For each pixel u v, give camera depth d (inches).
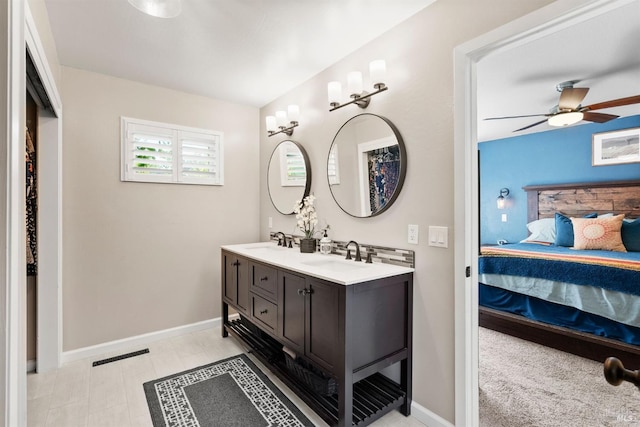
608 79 109.7
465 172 61.3
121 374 86.8
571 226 161.6
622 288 95.3
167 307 113.1
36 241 89.0
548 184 184.9
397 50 74.5
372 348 63.4
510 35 54.5
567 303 105.3
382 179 77.7
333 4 67.0
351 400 59.8
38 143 88.8
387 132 76.2
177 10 68.5
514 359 97.1
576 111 116.1
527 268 116.3
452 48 63.3
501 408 72.3
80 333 97.3
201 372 87.9
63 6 66.6
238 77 103.8
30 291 89.7
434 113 66.7
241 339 99.9
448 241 64.0
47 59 69.7
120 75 101.7
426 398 68.0
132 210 105.9
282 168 119.0
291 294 74.5
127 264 105.2
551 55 92.2
